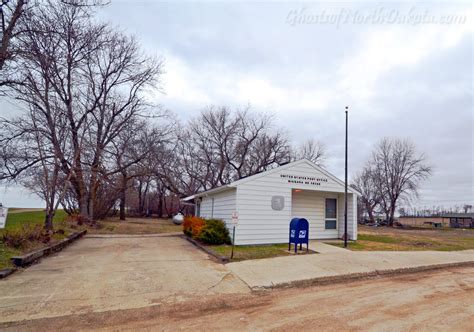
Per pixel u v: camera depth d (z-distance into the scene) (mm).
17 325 3916
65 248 10828
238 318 4320
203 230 11797
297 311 4652
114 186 25344
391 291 5949
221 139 35031
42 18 9359
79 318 4199
